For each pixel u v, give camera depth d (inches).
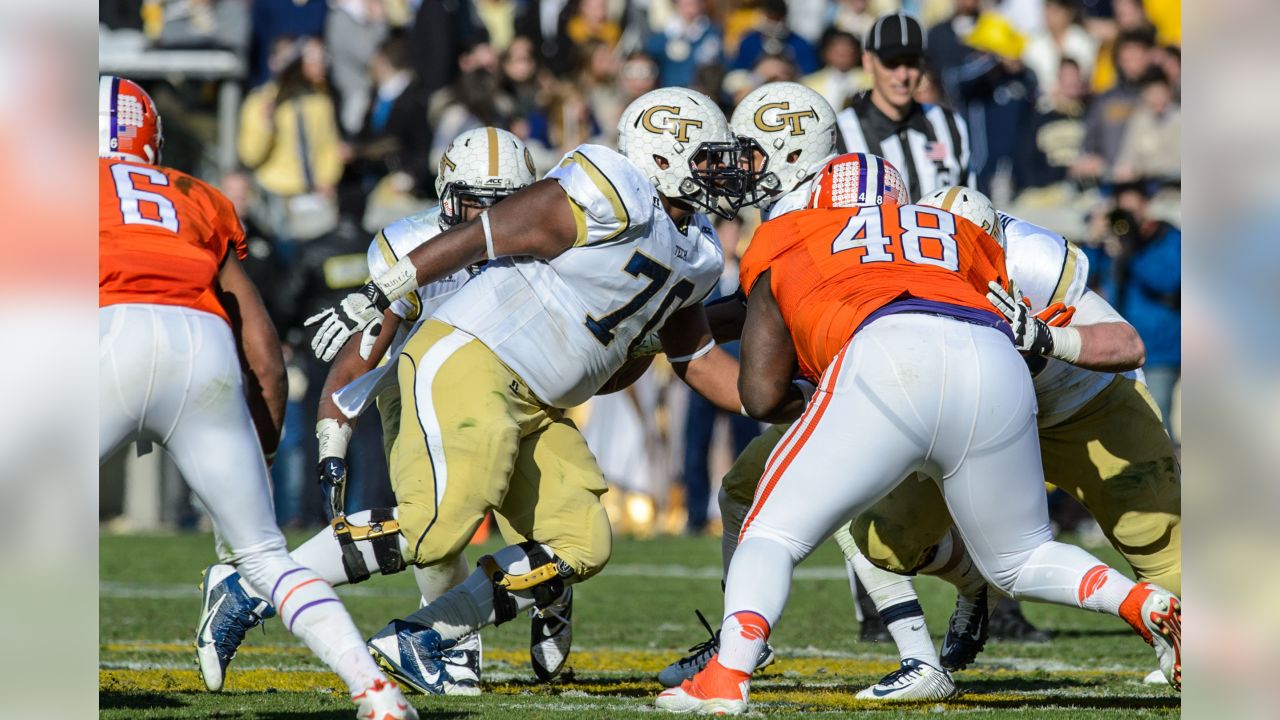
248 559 448.8
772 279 523.2
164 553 1269.7
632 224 526.6
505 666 689.0
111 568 1157.1
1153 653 745.0
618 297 540.7
